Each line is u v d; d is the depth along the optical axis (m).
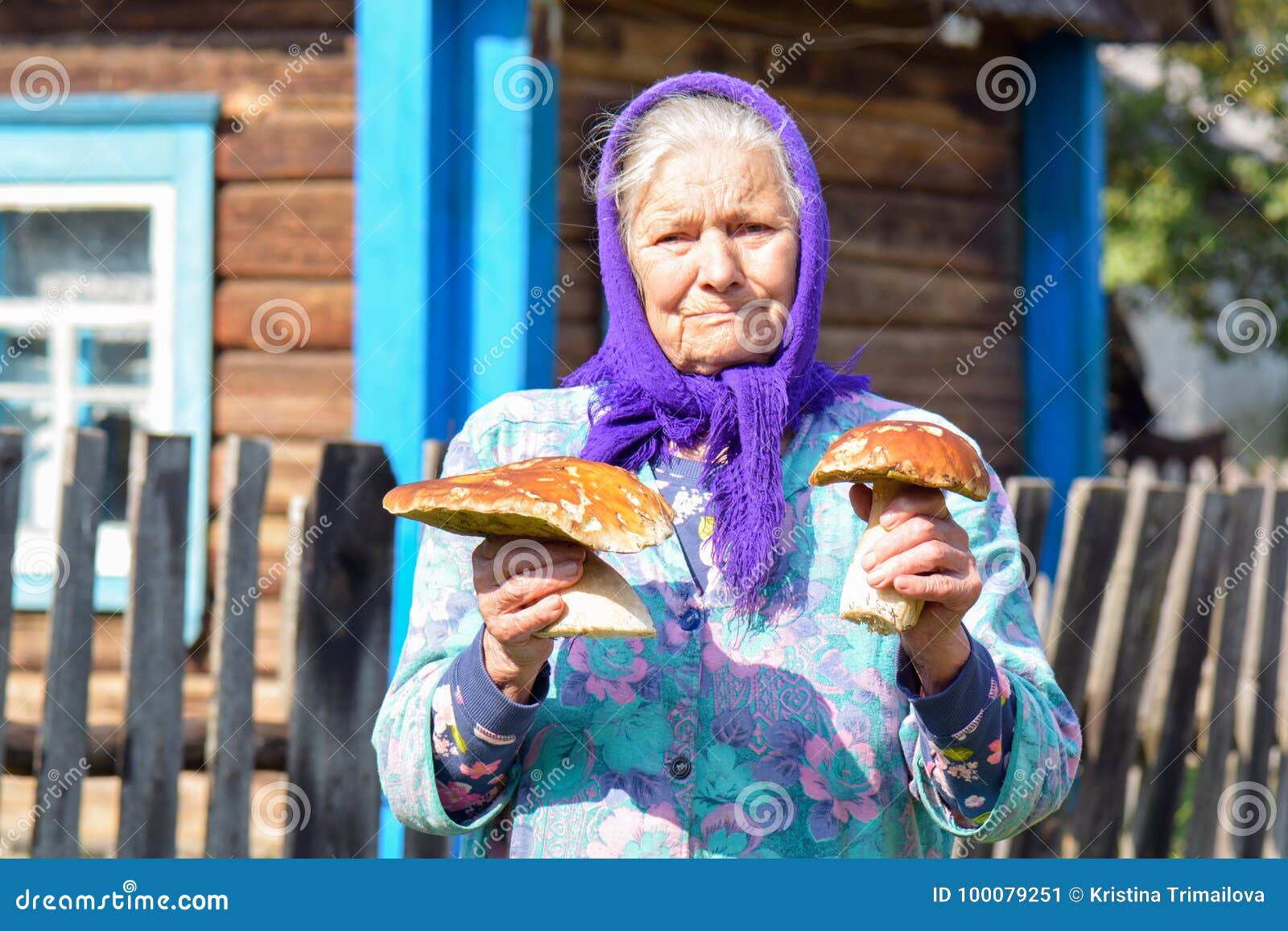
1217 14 10.60
